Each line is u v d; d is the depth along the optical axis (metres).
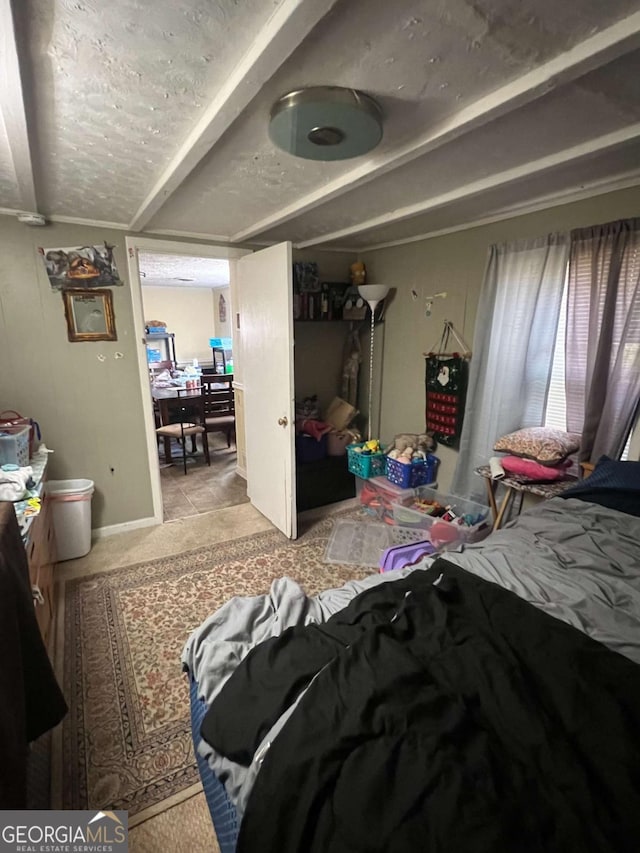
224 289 7.80
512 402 2.54
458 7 0.83
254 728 0.91
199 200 2.15
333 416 3.79
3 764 0.87
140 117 1.27
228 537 2.98
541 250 2.30
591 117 1.31
